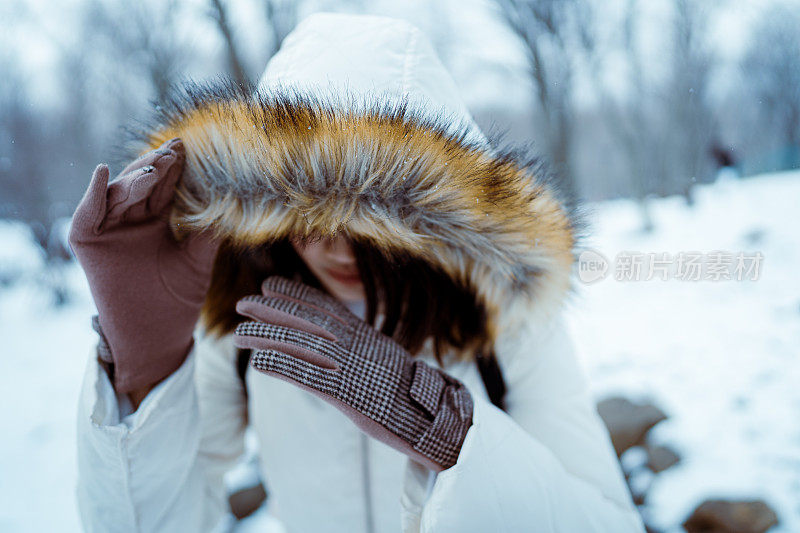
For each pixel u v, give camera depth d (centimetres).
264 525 167
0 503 203
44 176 501
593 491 57
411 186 52
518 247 58
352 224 53
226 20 373
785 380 220
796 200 481
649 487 169
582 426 66
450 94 64
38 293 480
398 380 50
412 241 54
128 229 52
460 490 47
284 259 64
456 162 52
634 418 198
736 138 594
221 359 75
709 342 266
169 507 61
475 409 51
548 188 61
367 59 58
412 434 48
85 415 55
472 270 61
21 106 496
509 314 64
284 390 69
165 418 57
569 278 65
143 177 47
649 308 324
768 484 160
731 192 562
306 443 68
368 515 67
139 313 54
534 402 67
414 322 62
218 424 75
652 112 558
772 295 311
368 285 62
